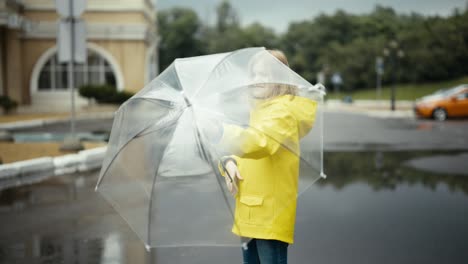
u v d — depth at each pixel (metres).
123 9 32.41
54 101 32.38
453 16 71.50
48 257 4.84
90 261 4.71
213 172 2.59
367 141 16.02
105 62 33.19
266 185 2.69
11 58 30.75
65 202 7.39
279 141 2.57
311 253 4.85
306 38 87.94
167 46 100.00
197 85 2.57
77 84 32.94
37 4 31.98
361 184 8.61
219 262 4.66
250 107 2.63
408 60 71.12
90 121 25.50
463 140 16.16
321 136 2.87
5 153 12.16
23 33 31.81
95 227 5.96
